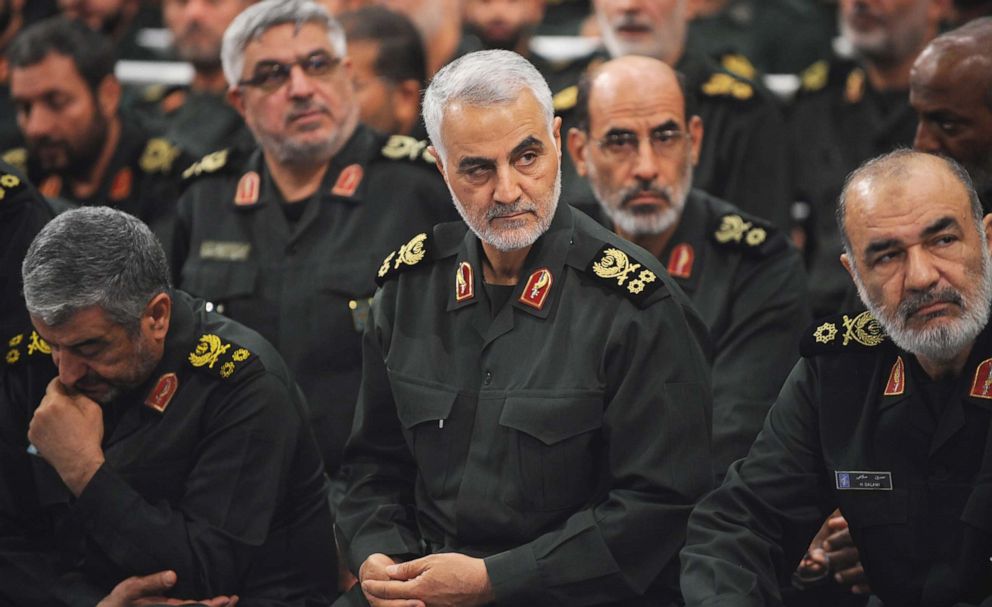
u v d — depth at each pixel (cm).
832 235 2181
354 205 1838
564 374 1368
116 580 1459
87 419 1430
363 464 1495
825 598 1592
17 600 1468
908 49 2178
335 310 1792
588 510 1366
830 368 1366
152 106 2577
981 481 1280
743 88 2120
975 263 1264
